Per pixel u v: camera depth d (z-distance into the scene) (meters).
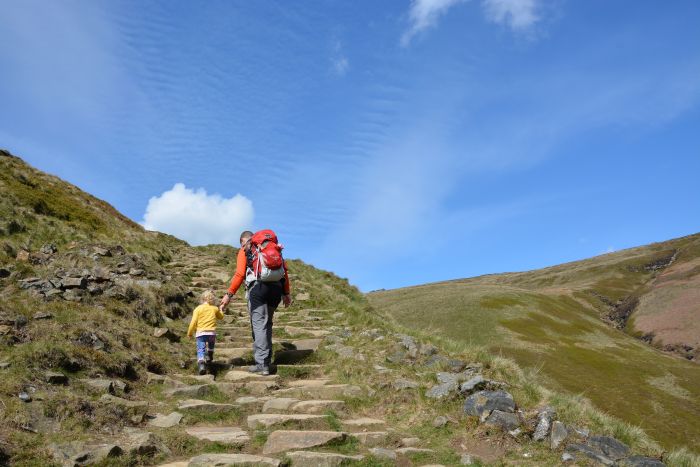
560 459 6.21
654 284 120.69
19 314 8.70
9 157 26.69
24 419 5.76
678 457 6.28
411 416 7.62
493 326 69.25
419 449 6.45
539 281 173.00
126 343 9.29
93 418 6.27
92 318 9.65
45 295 10.29
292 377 9.39
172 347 10.30
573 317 80.19
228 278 19.45
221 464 5.53
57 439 5.58
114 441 5.85
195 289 16.66
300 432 6.52
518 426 6.87
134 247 20.69
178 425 6.81
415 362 9.71
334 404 7.81
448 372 9.01
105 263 14.71
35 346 7.45
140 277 14.01
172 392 7.94
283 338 12.19
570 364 56.47
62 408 6.17
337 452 6.28
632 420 40.72
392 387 8.52
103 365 7.97
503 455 6.43
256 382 8.65
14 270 11.77
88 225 21.38
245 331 12.67
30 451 5.22
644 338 90.12
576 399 7.87
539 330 69.50
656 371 55.72
